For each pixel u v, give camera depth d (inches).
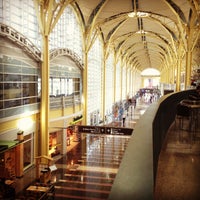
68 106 1045.8
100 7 1163.9
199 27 1113.4
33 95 804.0
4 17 640.4
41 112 836.0
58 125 959.6
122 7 1203.9
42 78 831.7
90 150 989.2
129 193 58.6
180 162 196.9
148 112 158.1
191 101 310.7
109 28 1489.9
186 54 1173.1
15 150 695.7
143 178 65.1
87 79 1241.4
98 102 1525.6
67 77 1056.8
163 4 1169.4
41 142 837.8
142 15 1307.8
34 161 806.5
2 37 636.7
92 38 1279.5
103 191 606.5
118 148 1011.3
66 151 981.2
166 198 144.0
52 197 570.3
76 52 1146.0
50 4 796.0
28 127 770.2
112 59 1883.6
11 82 683.4
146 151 82.9
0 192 580.4
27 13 757.3
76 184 653.3
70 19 1071.0
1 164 673.6
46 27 814.5
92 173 732.7
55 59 943.0
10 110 678.5
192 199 143.6
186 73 1173.7
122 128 768.3
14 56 694.5
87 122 1284.4
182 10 1151.0
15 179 688.4
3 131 650.8
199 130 308.5
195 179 167.5
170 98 326.3
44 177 665.0
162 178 169.0
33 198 572.7
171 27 1445.6
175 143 250.8
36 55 793.6
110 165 803.4
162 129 238.5
